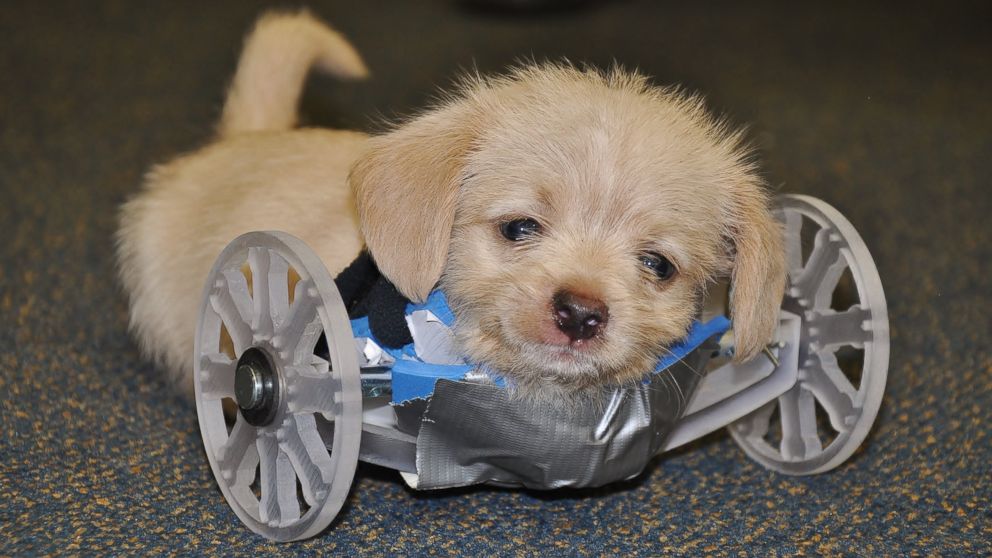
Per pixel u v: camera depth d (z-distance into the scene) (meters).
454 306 0.56
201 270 0.64
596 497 0.60
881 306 0.58
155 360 0.68
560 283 0.54
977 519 0.59
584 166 0.56
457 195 0.57
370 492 0.59
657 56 1.45
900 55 1.60
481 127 0.57
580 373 0.54
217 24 1.60
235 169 0.66
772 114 1.25
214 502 0.57
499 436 0.54
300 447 0.53
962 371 0.72
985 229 0.95
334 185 0.63
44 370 0.67
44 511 0.56
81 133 1.08
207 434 0.56
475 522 0.57
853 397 0.59
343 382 0.51
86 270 0.79
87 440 0.61
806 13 1.90
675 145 0.57
